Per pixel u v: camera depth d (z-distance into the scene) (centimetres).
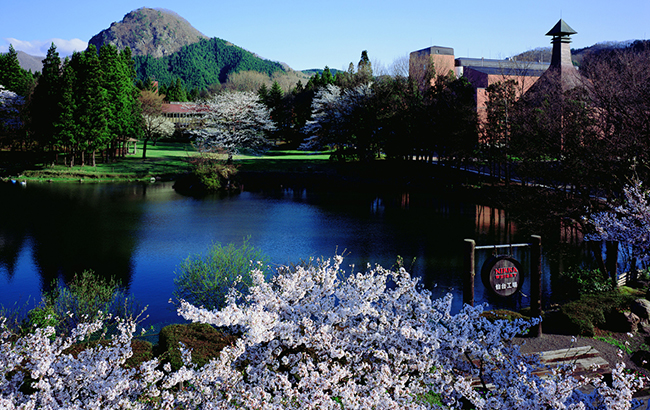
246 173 5388
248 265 1564
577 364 945
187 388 582
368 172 5678
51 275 1953
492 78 6188
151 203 4025
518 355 539
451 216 3409
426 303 607
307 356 557
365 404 480
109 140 5978
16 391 484
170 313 1494
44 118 5750
